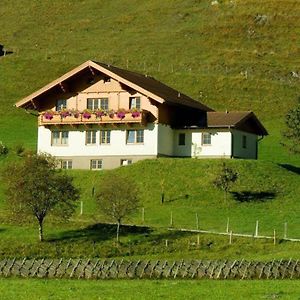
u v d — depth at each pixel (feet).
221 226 605.31
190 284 418.51
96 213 644.27
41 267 469.16
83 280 448.24
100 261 463.83
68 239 568.00
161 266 458.50
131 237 572.51
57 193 570.05
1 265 474.90
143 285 416.26
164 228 593.83
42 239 565.12
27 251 543.39
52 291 394.93
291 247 541.75
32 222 607.78
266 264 453.17
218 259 508.94
